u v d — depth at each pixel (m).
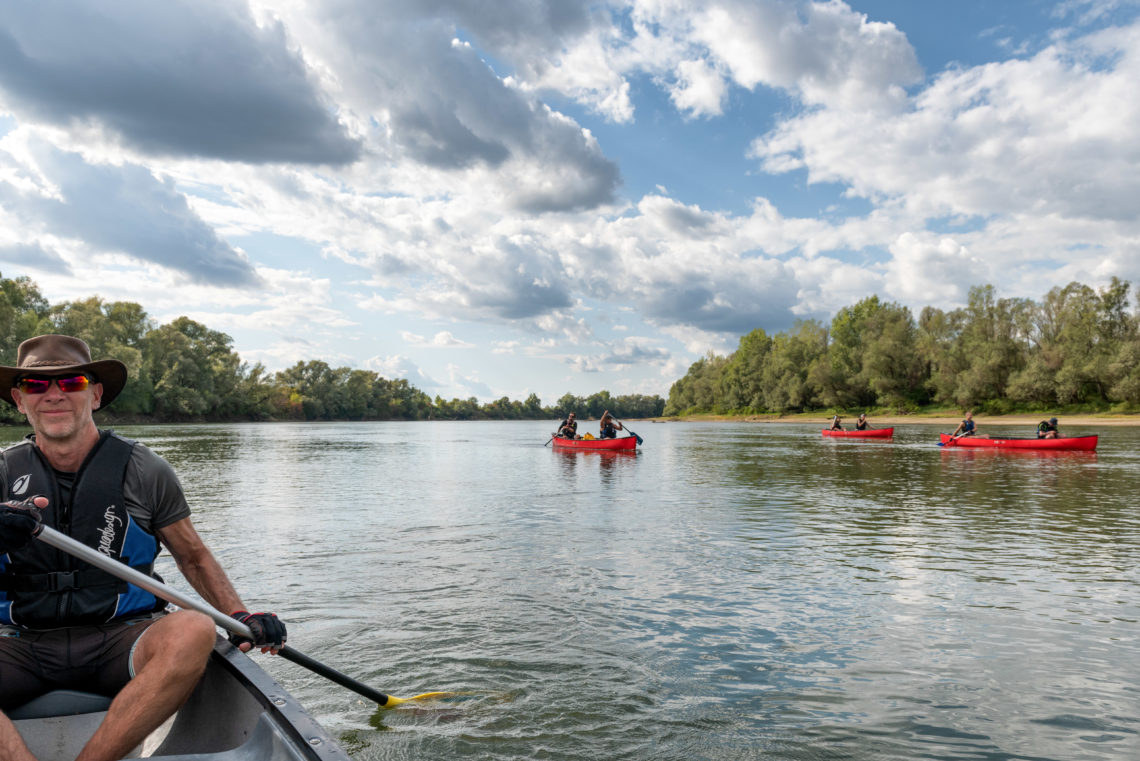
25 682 2.56
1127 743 3.77
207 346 89.50
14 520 2.21
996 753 3.66
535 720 3.99
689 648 5.12
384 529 9.74
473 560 7.80
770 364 99.75
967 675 4.66
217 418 88.19
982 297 73.50
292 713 2.23
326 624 5.58
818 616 5.86
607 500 12.93
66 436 2.59
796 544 8.77
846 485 15.45
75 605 2.57
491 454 27.78
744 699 4.28
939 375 73.38
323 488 14.94
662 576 7.14
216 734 2.70
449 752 3.62
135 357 61.69
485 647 5.10
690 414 131.50
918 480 16.55
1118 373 59.59
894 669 4.77
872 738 3.82
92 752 2.21
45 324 57.53
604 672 4.68
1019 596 6.46
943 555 8.16
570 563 7.70
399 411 148.00
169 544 2.92
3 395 2.67
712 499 13.12
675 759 3.58
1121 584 6.87
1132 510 11.70
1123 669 4.77
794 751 3.67
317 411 116.56
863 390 83.31
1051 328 69.12
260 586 6.69
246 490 14.49
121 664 2.58
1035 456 24.27
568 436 31.22
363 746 3.68
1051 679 4.60
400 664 4.79
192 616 2.42
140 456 2.76
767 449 29.86
